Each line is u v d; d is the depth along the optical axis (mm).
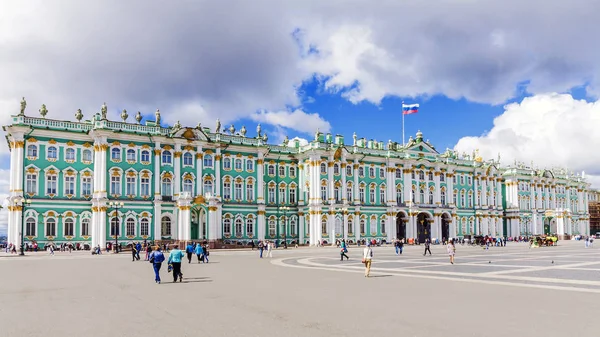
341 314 20719
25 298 26109
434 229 125562
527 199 152125
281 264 51031
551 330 17484
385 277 35500
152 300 25031
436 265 46469
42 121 82188
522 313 20641
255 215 102812
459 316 20094
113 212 85250
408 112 117312
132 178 88250
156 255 33031
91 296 26688
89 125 86562
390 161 120062
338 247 101625
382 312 21109
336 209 110125
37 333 17797
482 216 137375
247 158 102938
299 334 17172
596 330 17438
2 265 50250
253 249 91250
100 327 18672
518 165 153125
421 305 22797
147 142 90312
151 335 17281
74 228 83812
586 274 36281
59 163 83375
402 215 122562
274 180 108562
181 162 93250
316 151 107750
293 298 25281
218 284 31938
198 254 54438
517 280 32594
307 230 109688
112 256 68750
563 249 82688
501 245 104750
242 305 23188
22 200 73250
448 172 131250
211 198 92562
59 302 24672
